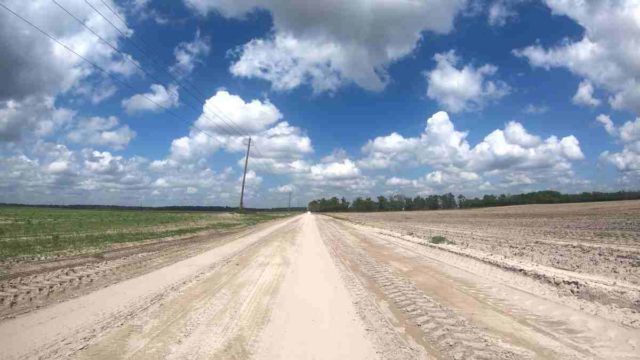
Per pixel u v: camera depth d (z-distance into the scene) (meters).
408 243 26.73
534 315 8.91
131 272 13.90
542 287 11.61
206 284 11.99
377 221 70.12
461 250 20.83
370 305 9.88
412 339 7.41
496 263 15.73
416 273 14.59
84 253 18.25
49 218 47.16
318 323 8.32
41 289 10.88
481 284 12.38
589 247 21.05
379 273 14.60
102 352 6.47
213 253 19.84
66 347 6.67
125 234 28.62
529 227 39.38
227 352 6.61
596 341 7.24
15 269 13.67
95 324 7.91
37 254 17.23
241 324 8.11
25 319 8.18
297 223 60.28
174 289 11.21
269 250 21.61
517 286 11.90
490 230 37.12
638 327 7.85
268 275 13.77
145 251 20.06
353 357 6.54
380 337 7.50
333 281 12.98
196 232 35.59
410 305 9.88
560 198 124.25
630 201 85.44
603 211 60.16
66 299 9.91
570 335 7.57
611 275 12.91
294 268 15.51
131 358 6.26
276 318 8.59
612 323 8.14
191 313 8.80
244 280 12.75
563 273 13.11
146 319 8.30
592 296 10.18
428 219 71.06
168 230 35.50
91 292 10.70
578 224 39.19
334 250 22.56
